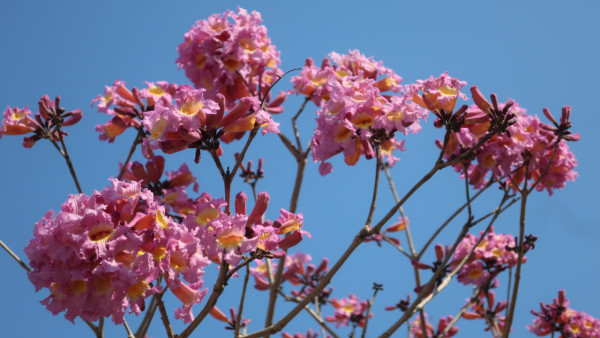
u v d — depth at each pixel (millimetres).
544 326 8812
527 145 6797
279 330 5320
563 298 8766
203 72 7926
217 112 4898
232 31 7852
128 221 4469
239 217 4727
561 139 7027
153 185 7102
